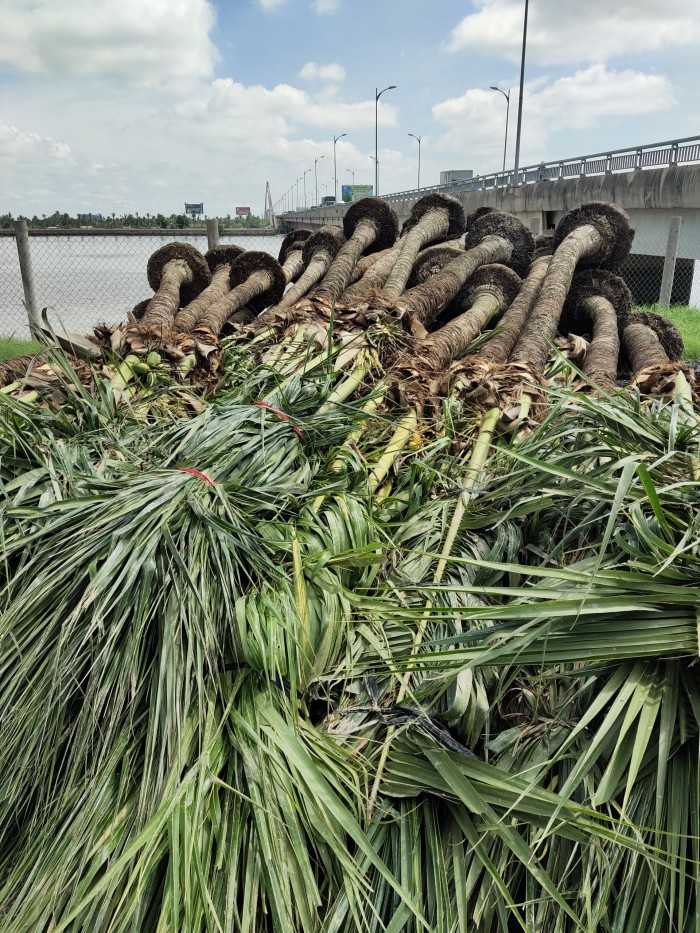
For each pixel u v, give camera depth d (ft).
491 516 7.47
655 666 5.13
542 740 5.54
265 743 5.33
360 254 19.25
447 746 5.51
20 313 26.84
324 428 8.75
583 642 5.18
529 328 13.98
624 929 4.65
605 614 5.32
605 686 5.02
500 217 18.79
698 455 6.74
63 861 4.91
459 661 5.62
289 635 5.65
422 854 5.19
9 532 6.98
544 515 7.53
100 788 5.23
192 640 5.61
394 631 6.47
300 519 7.22
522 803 5.00
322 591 6.21
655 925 4.44
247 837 5.02
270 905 4.66
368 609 6.31
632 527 6.30
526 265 18.79
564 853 5.01
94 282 28.78
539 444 7.62
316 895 4.64
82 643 5.57
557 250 16.63
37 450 8.13
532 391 9.71
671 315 32.24
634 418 7.51
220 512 6.84
